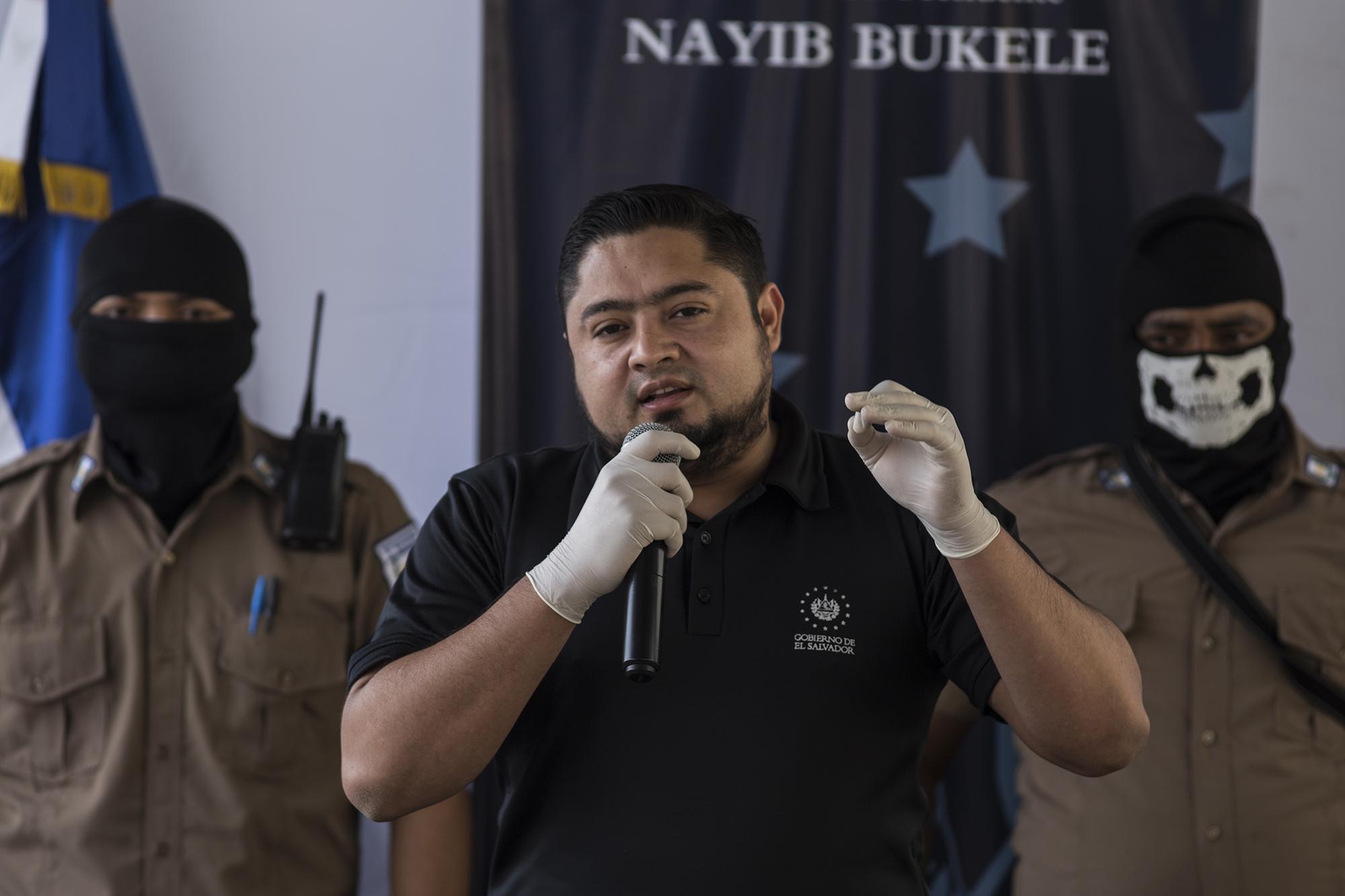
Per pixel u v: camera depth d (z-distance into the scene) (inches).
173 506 160.2
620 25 185.3
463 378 185.8
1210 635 151.6
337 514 159.2
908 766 93.1
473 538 98.9
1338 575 152.6
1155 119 184.1
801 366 185.8
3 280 177.8
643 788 87.8
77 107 175.2
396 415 185.3
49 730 148.4
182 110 184.7
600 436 95.0
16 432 177.3
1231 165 183.2
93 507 156.9
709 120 185.6
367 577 160.9
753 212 185.5
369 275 185.8
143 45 184.7
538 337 182.9
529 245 183.6
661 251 90.7
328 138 185.9
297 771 152.9
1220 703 149.2
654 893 85.5
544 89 184.7
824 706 89.6
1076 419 184.1
